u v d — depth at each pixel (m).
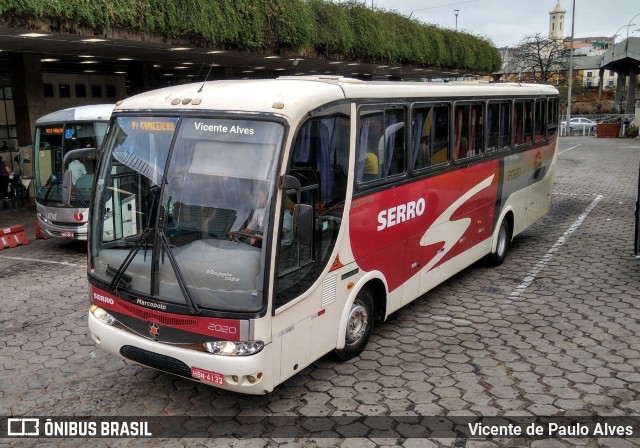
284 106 4.95
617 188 19.00
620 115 55.09
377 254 6.42
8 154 19.47
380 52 21.23
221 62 19.81
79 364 6.48
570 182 20.83
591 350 6.57
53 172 12.03
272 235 4.78
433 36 26.00
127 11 12.15
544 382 5.85
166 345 5.05
